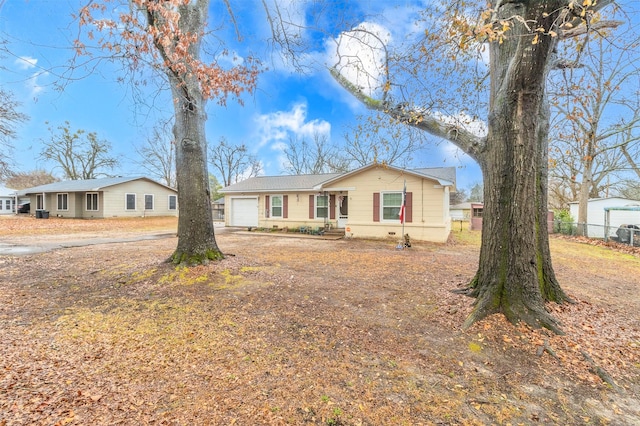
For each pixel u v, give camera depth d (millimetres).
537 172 4633
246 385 2693
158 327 3930
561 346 3387
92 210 23438
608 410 2430
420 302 4793
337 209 15883
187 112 6754
